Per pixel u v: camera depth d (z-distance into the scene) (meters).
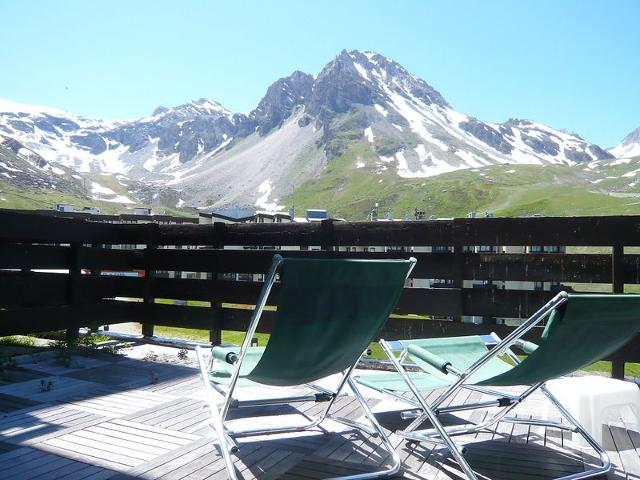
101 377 3.73
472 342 2.82
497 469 2.24
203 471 2.14
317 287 1.91
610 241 3.86
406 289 4.41
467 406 2.58
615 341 2.10
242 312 4.88
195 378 3.72
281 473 2.16
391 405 3.20
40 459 2.24
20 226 4.32
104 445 2.41
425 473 2.19
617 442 2.59
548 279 4.03
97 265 5.07
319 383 3.72
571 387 2.71
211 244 5.04
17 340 5.09
